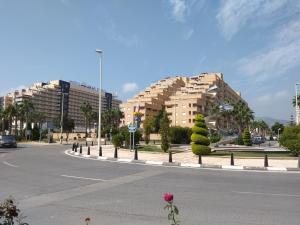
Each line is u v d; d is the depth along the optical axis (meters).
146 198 10.39
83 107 122.81
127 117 128.25
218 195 10.97
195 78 145.12
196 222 7.55
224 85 142.00
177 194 11.12
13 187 12.49
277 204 9.56
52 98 153.62
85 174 16.38
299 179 15.29
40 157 27.27
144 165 21.41
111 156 27.47
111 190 11.85
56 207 9.15
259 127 161.00
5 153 32.09
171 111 121.75
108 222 7.57
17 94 149.50
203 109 117.81
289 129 28.14
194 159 25.20
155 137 87.38
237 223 7.47
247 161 23.73
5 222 4.38
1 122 110.88
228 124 103.00
